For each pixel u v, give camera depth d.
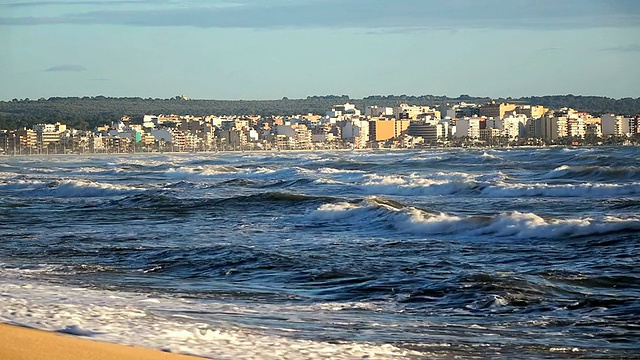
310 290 20.16
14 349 10.95
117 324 14.09
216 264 23.91
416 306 17.94
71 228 35.88
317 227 34.19
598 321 16.22
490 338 14.84
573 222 29.50
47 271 23.05
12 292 18.28
